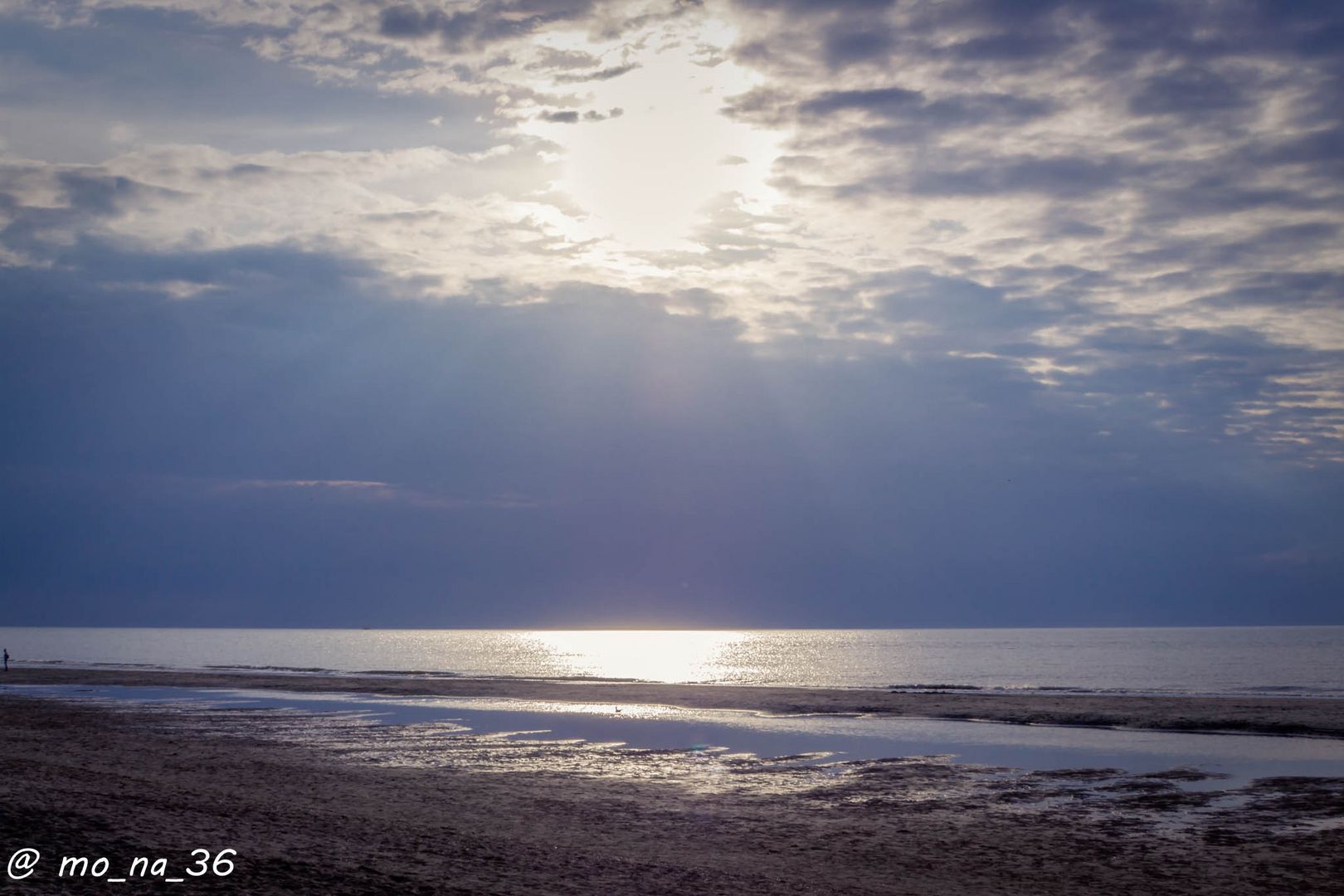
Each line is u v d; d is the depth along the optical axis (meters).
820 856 15.54
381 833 15.22
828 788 22.05
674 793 21.28
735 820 18.45
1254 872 14.52
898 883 13.88
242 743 29.59
